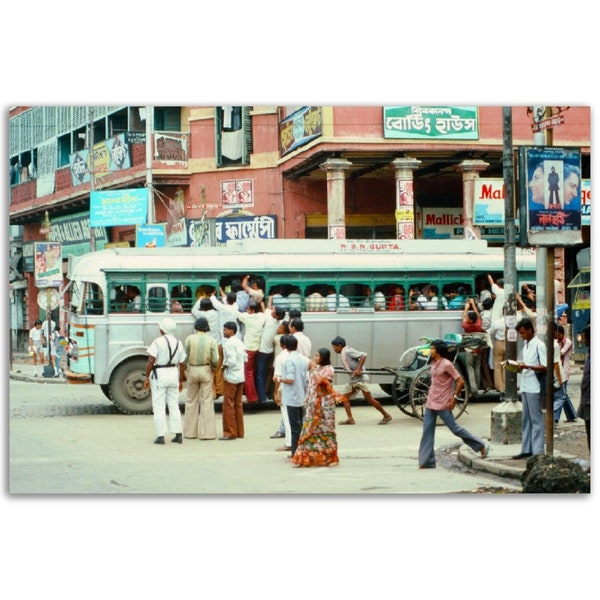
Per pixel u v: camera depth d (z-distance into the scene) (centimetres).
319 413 1272
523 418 1260
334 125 2378
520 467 1194
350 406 1823
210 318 1764
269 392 1852
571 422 1641
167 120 3081
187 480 1166
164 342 1471
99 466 1268
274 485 1133
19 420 1741
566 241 1170
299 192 2847
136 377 1812
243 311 1858
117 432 1588
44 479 1170
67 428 1631
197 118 2992
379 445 1456
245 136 2884
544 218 1164
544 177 1167
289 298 1900
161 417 1472
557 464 1024
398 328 1945
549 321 1175
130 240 3244
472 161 2458
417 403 1688
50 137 3822
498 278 2016
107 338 1798
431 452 1260
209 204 2950
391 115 2394
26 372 3177
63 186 3656
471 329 1886
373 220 2741
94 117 3462
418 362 1739
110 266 1809
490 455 1288
